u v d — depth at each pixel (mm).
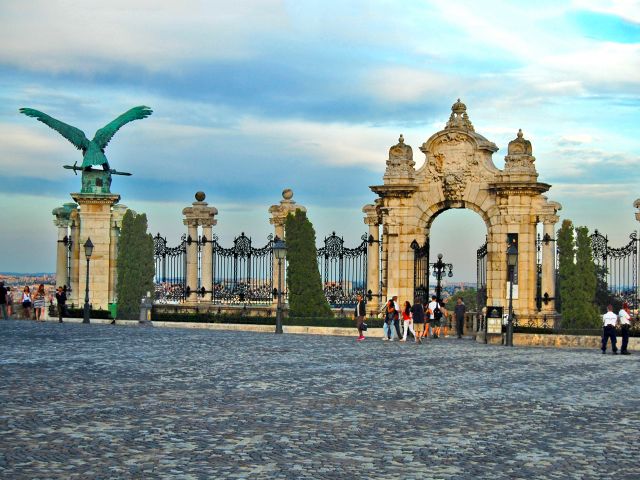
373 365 33844
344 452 17141
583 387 28047
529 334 48938
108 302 63625
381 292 58406
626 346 42844
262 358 35156
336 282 61406
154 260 64500
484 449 17719
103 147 64750
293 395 24531
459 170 55531
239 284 64875
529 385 28344
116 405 21922
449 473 15672
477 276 58031
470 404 23672
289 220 58969
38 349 36406
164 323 58062
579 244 53969
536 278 54562
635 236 52344
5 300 61969
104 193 63844
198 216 65625
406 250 56500
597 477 15578
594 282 54000
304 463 16125
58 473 15039
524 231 54062
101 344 39625
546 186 54688
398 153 56812
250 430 19078
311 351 39375
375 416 21344
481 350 43531
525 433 19531
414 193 56562
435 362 35938
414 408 22750
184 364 31891
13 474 14898
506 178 54062
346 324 54938
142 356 34500
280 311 53094
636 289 52188
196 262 65750
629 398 25531
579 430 20031
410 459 16703
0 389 24156
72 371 28750
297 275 58219
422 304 53625
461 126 55469
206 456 16500
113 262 64438
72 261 65062
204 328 57094
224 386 26000
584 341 47781
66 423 19359
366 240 60625
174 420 20047
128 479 14773
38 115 64312
